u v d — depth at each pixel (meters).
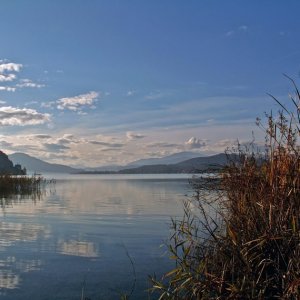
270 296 4.77
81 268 7.97
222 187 7.05
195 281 5.21
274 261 4.88
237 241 5.30
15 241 10.73
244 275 4.92
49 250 9.59
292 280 4.55
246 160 6.83
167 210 18.25
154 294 6.44
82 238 11.15
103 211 18.41
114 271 7.71
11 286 6.91
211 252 5.90
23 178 35.03
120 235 11.54
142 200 24.73
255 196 5.97
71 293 6.52
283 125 5.79
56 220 15.18
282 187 5.47
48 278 7.31
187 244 8.81
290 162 5.59
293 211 5.23
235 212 6.16
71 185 54.78
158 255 8.88
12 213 17.62
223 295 5.00
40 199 26.06
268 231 5.10
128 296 6.34
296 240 4.79
